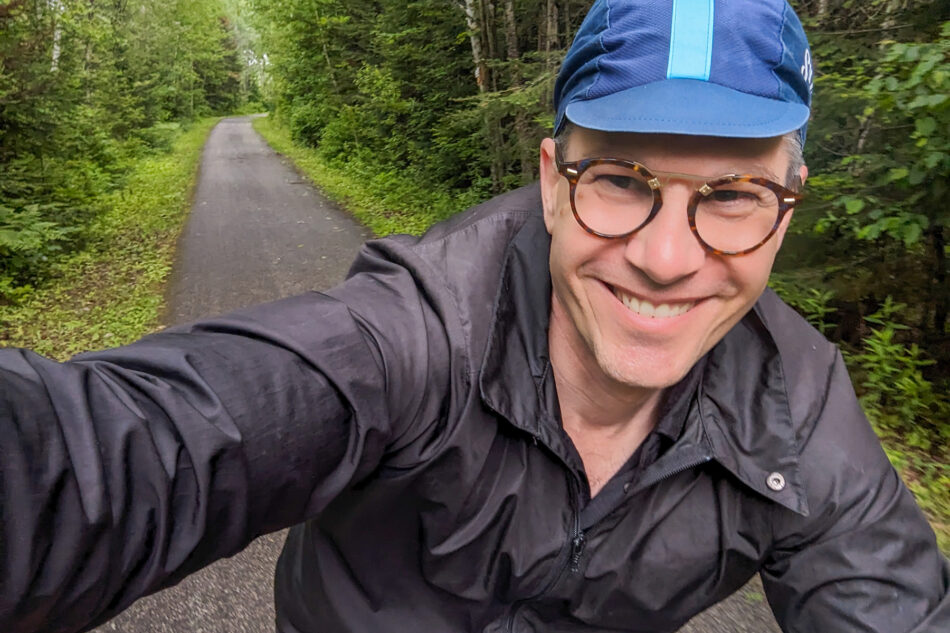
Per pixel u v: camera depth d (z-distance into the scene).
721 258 0.36
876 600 0.40
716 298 0.38
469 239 0.46
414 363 0.40
